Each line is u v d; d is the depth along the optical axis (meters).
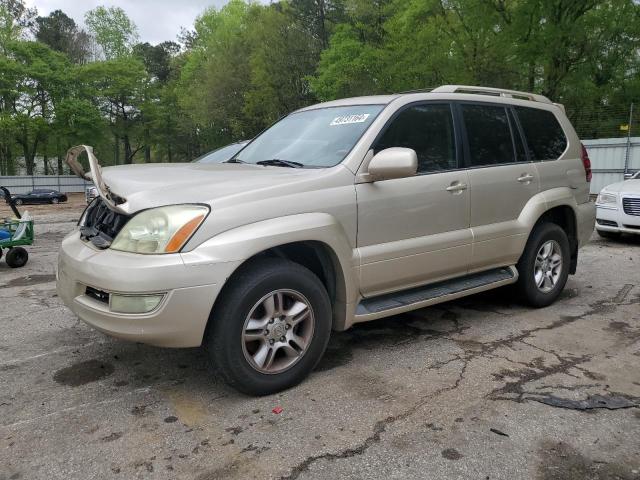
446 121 4.36
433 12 24.33
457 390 3.38
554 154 5.24
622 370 3.68
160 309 2.94
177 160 61.41
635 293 5.75
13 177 41.88
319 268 3.76
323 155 3.87
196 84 48.12
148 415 3.13
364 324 4.69
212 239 3.04
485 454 2.68
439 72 23.59
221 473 2.56
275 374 3.32
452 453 2.69
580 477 2.51
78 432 2.95
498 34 22.44
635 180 9.95
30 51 45.72
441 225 4.13
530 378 3.55
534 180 4.88
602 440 2.80
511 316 4.89
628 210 9.12
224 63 42.25
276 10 39.03
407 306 3.92
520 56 21.78
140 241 3.04
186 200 3.11
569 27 20.70
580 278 6.49
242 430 2.94
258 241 3.12
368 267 3.69
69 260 3.37
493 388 3.40
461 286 4.37
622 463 2.61
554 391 3.36
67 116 45.97
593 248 8.87
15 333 4.64
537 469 2.56
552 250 5.16
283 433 2.90
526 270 4.91
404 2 26.44
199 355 4.04
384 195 3.76
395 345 4.18
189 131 49.66
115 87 49.97
